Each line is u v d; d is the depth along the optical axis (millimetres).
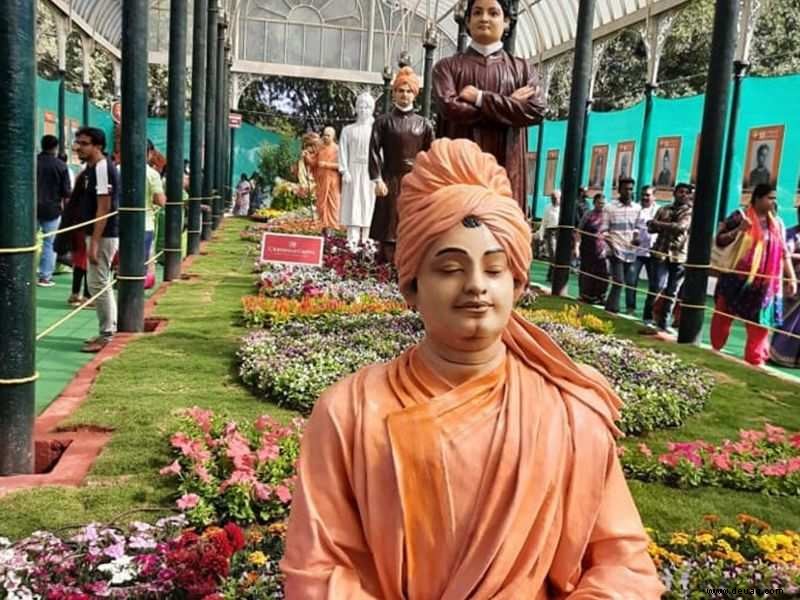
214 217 21969
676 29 22812
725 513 4508
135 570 3135
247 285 12141
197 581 3037
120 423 5211
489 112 6516
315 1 30594
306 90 37375
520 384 1589
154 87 32594
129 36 7734
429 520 1492
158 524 3646
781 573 3580
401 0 28531
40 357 7363
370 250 13539
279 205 28828
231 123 30047
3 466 4484
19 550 3260
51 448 4930
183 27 11430
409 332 8250
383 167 11617
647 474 4973
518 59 6754
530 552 1490
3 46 4223
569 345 7992
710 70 9383
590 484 1559
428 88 20531
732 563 3646
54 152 10797
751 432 5582
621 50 26156
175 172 12023
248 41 30594
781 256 9102
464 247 1526
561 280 13281
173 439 4430
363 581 1541
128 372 6605
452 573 1495
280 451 4465
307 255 10133
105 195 8148
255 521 3986
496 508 1482
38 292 10406
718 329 9453
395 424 1511
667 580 3385
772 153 13398
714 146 9391
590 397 1630
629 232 12133
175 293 11055
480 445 1521
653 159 17438
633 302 12320
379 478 1513
